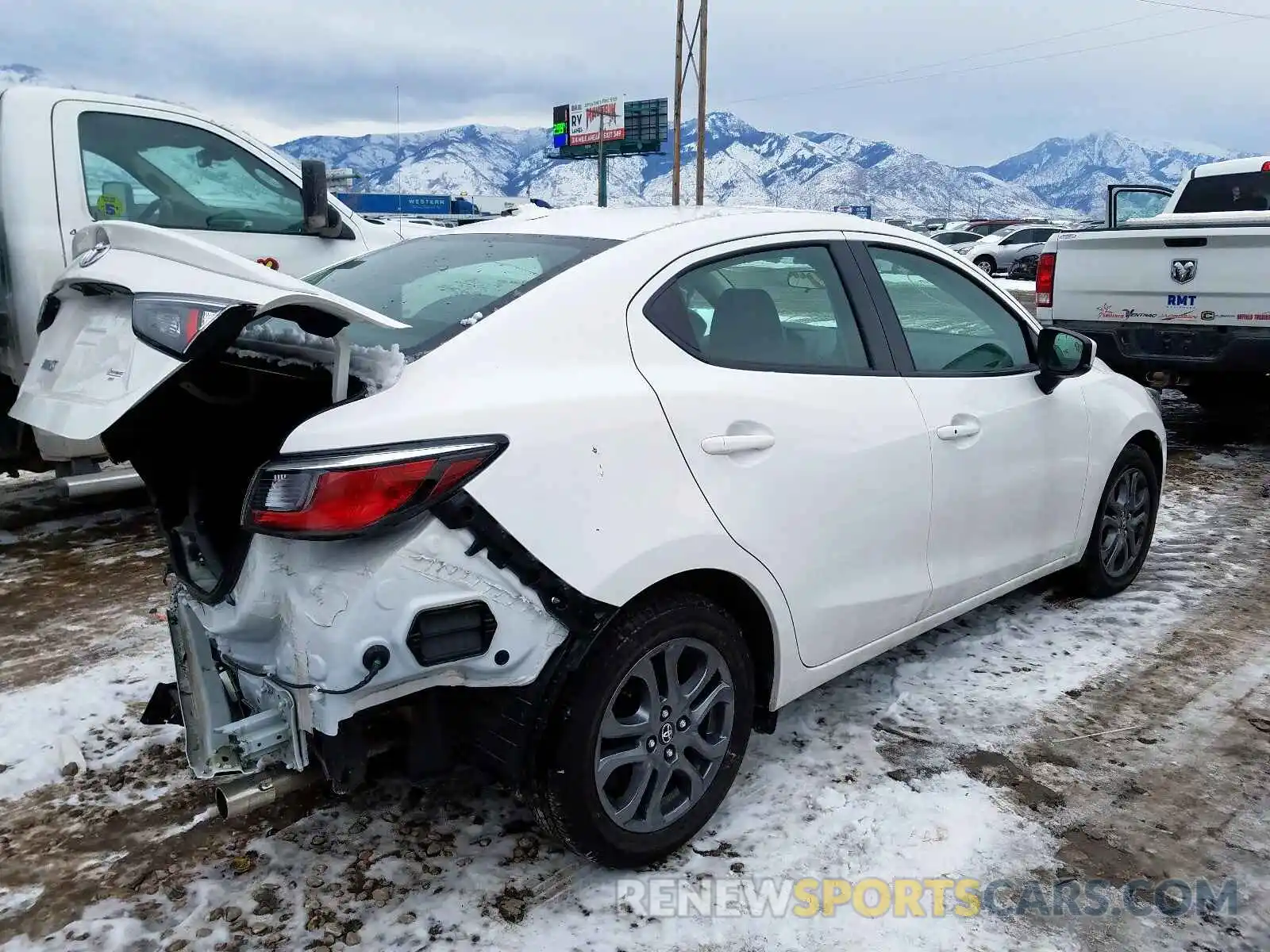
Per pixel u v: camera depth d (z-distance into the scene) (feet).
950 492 10.84
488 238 9.92
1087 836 8.99
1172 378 23.63
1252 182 27.37
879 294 10.67
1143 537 15.12
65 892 8.20
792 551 9.03
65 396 7.09
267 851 8.71
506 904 8.04
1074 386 13.15
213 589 7.75
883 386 10.23
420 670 6.98
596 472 7.59
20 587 14.98
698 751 8.61
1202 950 7.63
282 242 18.22
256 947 7.55
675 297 8.79
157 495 9.02
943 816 9.23
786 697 9.45
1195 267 22.07
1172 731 10.87
